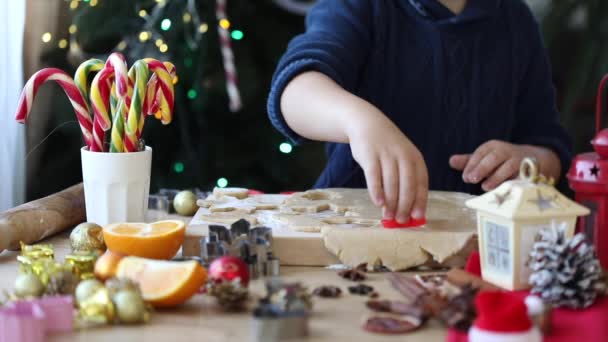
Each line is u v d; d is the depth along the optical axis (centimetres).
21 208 117
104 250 111
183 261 98
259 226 112
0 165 162
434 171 160
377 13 155
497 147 145
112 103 119
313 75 130
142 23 226
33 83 117
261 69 253
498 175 142
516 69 163
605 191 105
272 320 87
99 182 118
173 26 230
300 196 126
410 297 94
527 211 97
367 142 111
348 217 115
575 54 283
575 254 94
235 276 97
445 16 157
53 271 96
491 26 161
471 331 85
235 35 237
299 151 260
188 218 129
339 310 94
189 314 94
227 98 243
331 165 163
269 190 258
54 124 214
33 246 106
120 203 118
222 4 228
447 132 159
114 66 115
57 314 89
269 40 252
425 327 90
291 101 128
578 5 276
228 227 113
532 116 167
